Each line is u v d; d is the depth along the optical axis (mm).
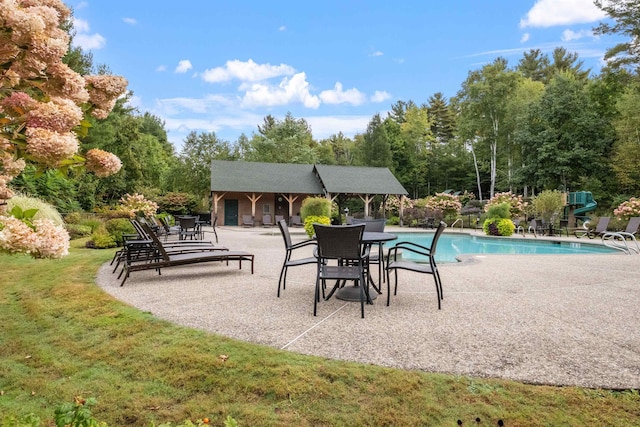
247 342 3109
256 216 26547
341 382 2475
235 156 36156
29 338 3277
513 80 31438
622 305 4418
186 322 3672
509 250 12805
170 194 26203
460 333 3408
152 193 24281
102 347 3049
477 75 32844
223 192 24844
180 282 5625
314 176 27203
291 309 4188
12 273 5883
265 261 7898
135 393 2414
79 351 2998
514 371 2629
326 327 3562
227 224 26078
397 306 4352
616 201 22141
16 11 1305
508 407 2217
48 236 1428
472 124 31766
